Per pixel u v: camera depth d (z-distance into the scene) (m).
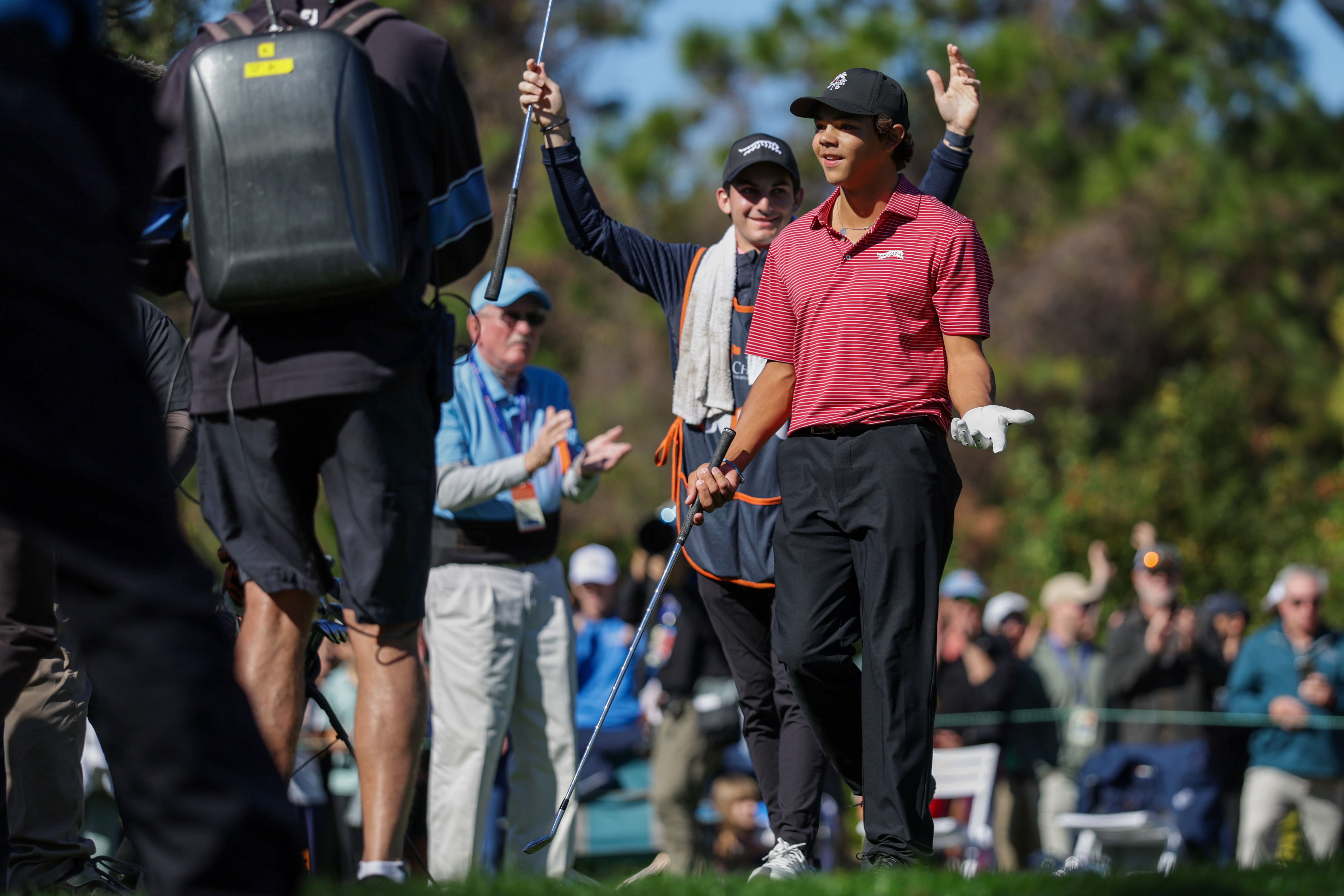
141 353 7.09
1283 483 58.56
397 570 13.62
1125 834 35.56
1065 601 39.62
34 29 7.04
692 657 31.75
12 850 15.11
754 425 15.10
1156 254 86.50
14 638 13.42
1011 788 37.53
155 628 6.88
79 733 15.47
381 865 13.34
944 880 11.78
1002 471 82.12
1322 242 90.38
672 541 33.47
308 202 13.07
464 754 20.56
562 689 21.42
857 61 77.94
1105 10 90.62
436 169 14.62
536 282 22.66
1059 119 86.88
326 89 13.16
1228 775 35.41
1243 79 91.19
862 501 14.15
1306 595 34.41
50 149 6.79
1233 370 65.38
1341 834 33.88
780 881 11.97
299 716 13.91
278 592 13.85
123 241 7.34
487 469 20.75
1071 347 85.62
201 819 6.85
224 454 13.86
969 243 14.36
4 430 6.61
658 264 18.45
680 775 31.64
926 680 13.91
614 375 82.38
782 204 17.89
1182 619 37.28
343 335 13.49
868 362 14.38
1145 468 57.78
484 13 80.62
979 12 89.19
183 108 13.67
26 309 6.61
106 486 6.75
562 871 21.05
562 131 18.50
